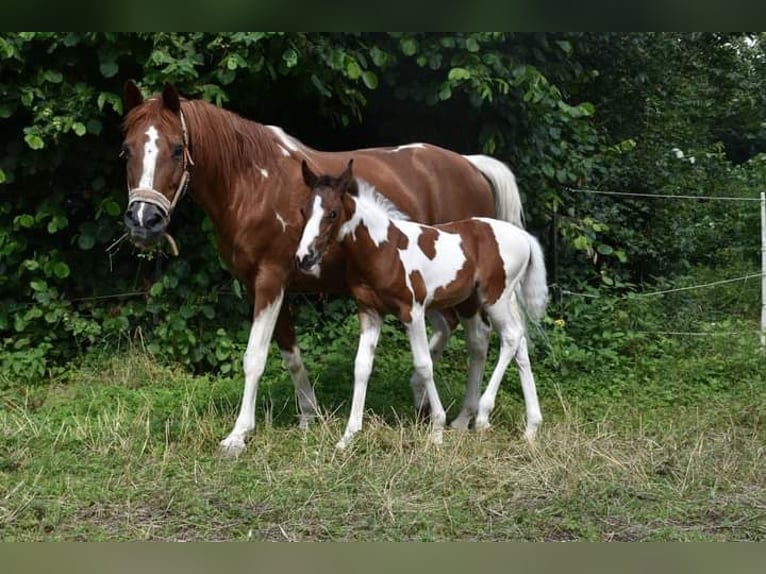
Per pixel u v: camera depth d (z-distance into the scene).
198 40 6.54
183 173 4.99
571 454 4.85
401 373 6.88
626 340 7.72
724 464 4.86
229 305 7.30
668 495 4.42
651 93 11.16
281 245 5.26
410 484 4.49
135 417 5.67
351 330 7.37
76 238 7.32
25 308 7.11
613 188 10.48
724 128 15.90
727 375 7.17
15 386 6.65
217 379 6.96
